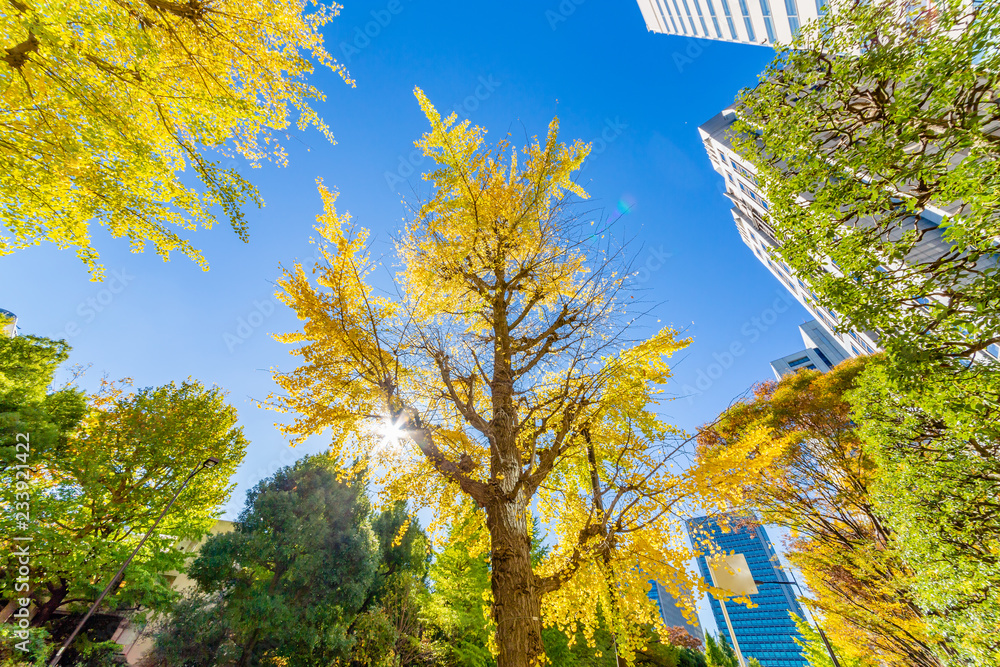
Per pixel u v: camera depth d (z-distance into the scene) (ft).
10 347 43.78
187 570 54.29
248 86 19.13
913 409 22.70
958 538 20.36
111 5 14.10
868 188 13.02
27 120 13.94
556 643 44.75
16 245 15.76
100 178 15.85
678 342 16.49
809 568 36.81
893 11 13.04
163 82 16.80
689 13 111.45
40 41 12.66
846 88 13.82
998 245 10.96
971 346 11.64
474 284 19.12
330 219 16.99
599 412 16.37
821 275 14.06
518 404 17.03
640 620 17.11
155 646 48.93
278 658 50.83
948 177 11.19
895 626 30.45
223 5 17.19
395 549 76.07
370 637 52.65
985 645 18.20
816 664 43.29
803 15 81.51
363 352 14.97
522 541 12.54
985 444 19.71
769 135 15.69
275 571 57.72
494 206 18.15
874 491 26.04
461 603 47.52
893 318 12.61
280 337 17.17
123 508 43.91
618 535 15.37
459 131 20.39
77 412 46.34
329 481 69.41
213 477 51.52
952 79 11.34
